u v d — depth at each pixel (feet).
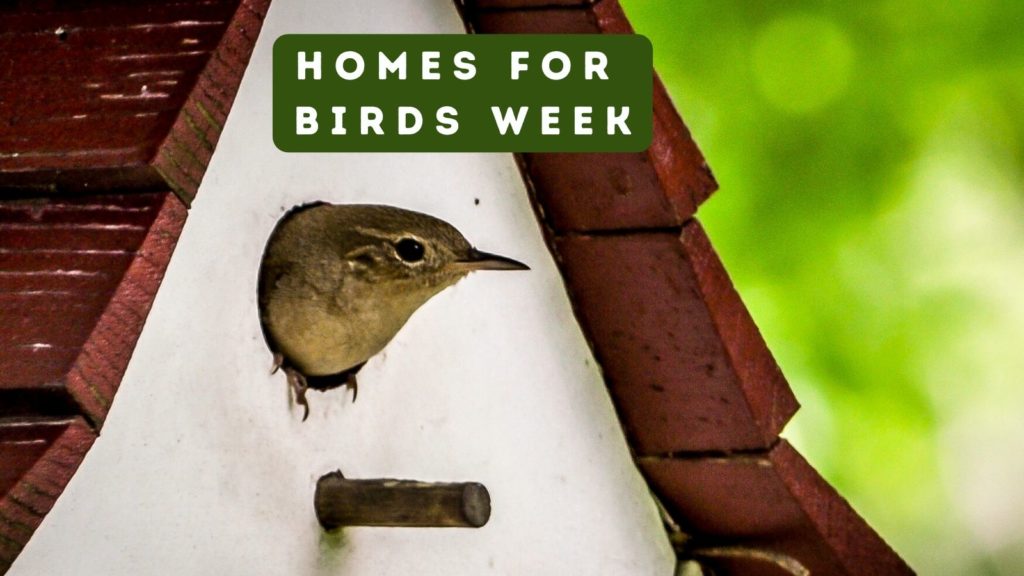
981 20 18.53
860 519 13.60
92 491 9.50
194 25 10.03
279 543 10.98
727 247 18.56
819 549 13.67
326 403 11.62
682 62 19.04
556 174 12.91
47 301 8.89
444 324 12.64
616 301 13.21
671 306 12.92
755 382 12.96
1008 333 18.49
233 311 10.80
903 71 18.62
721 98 18.85
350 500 11.23
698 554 14.20
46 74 9.96
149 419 9.98
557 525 13.19
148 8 10.24
